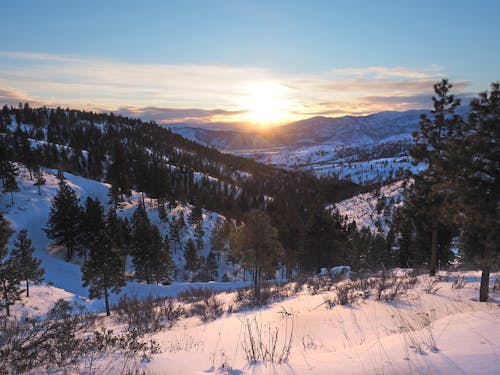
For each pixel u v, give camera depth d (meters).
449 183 8.45
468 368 3.05
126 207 90.00
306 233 41.94
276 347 5.13
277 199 128.88
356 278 14.17
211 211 110.31
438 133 15.70
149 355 4.93
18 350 4.88
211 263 65.94
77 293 39.62
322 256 40.38
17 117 190.12
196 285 38.47
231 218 98.56
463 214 8.27
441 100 15.95
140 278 52.00
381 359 3.62
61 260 52.81
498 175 7.52
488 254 7.66
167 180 106.19
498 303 7.16
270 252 22.06
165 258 54.56
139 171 115.44
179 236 78.75
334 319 6.71
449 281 10.94
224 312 10.80
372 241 49.47
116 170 112.25
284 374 3.50
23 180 78.50
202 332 6.98
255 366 3.95
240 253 22.36
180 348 5.45
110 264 26.03
